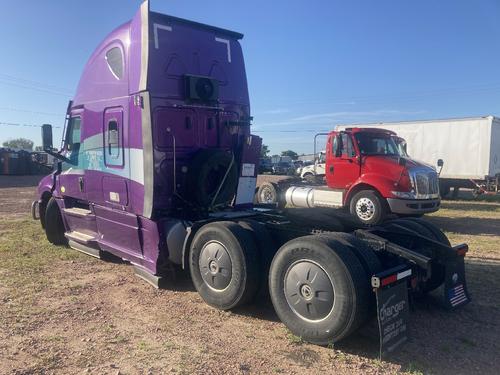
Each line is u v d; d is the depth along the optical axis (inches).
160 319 197.0
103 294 229.3
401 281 168.4
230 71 272.2
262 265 199.0
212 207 249.0
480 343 175.5
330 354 164.2
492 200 815.1
